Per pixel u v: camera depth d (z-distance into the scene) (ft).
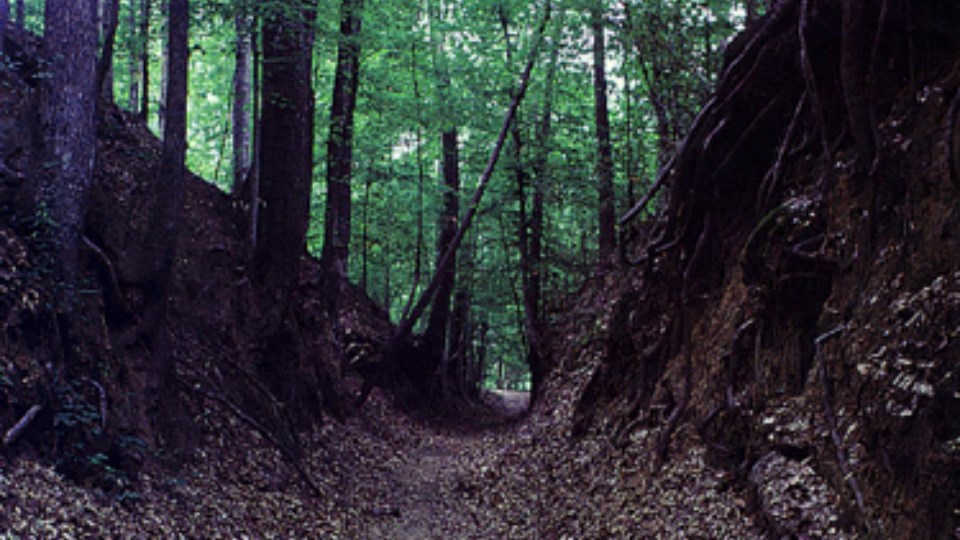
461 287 95.71
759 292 30.78
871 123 25.50
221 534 31.76
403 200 97.30
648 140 59.47
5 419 26.07
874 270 24.20
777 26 32.73
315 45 61.67
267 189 53.52
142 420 33.88
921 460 19.10
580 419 47.16
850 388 23.67
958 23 24.11
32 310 28.76
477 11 70.08
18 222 30.91
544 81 75.82
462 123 75.10
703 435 32.32
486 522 41.78
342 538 37.55
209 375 43.45
